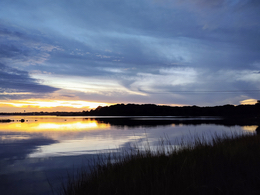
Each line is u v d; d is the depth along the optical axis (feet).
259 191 10.77
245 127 100.94
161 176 13.30
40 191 18.38
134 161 18.40
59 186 19.47
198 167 14.20
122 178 14.29
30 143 48.83
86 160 29.78
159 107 635.66
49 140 54.39
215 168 13.98
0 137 62.18
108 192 12.69
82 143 48.24
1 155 34.58
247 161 14.76
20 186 19.79
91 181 15.42
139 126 112.57
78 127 108.17
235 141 24.36
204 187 11.46
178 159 17.51
